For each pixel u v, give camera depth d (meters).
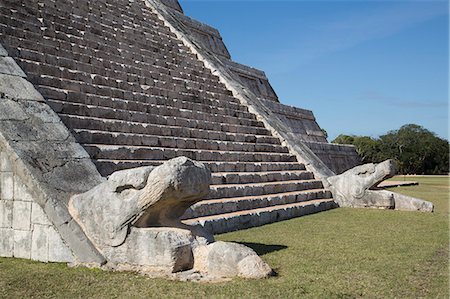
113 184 6.62
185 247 6.27
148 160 10.44
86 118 9.93
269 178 13.98
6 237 7.26
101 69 12.22
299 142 18.00
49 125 8.27
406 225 10.92
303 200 14.06
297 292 5.43
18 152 7.27
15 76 8.80
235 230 9.94
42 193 6.95
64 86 10.49
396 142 56.28
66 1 14.41
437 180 33.16
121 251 6.42
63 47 11.88
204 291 5.43
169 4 23.44
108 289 5.54
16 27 11.16
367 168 15.10
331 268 6.61
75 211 6.86
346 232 9.82
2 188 7.33
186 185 6.16
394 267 6.74
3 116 7.69
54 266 6.57
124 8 17.91
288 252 7.64
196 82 16.45
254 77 24.66
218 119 15.16
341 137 58.62
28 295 5.35
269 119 17.86
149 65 14.69
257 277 5.96
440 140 55.12
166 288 5.54
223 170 12.66
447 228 10.49
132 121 11.45
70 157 7.91
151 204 6.23
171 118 12.73
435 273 6.46
